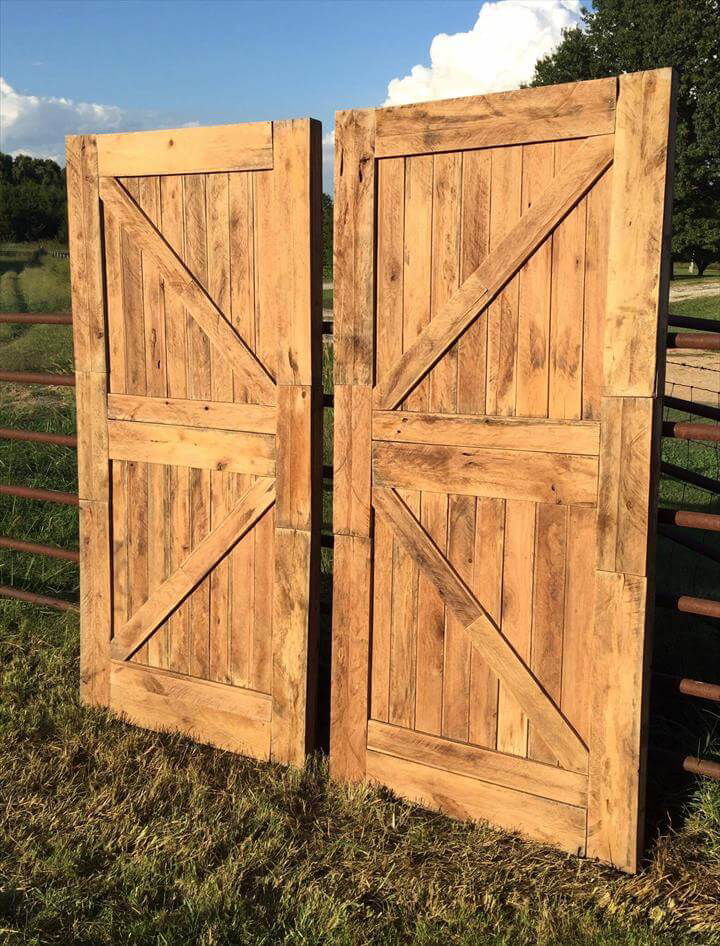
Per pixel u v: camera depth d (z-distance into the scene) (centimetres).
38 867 304
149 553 407
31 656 467
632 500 297
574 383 307
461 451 330
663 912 283
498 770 333
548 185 303
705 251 4044
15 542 484
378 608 355
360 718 361
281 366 360
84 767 372
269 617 378
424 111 321
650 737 381
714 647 459
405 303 336
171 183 379
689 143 3847
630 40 3922
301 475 360
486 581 332
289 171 347
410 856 314
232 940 275
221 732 392
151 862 305
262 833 328
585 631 314
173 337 387
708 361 1430
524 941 272
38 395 937
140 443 401
